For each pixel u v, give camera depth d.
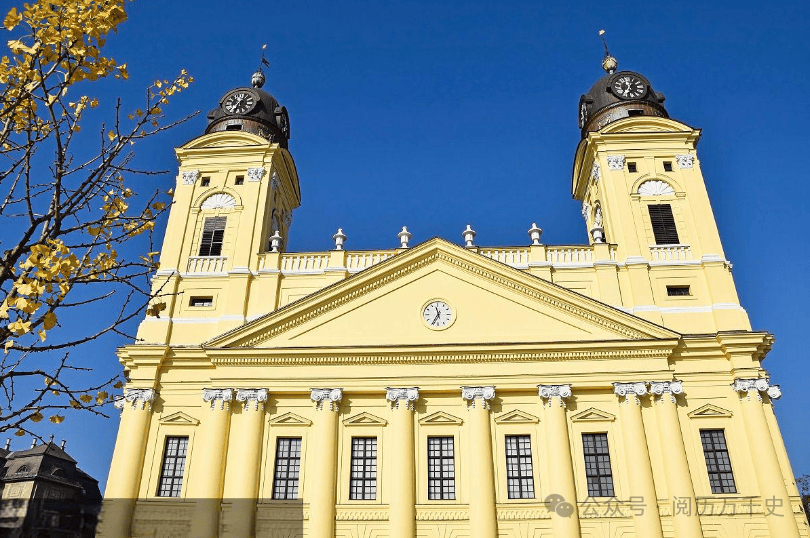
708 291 31.73
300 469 28.42
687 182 34.91
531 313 30.75
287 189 41.06
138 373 30.52
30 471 28.39
